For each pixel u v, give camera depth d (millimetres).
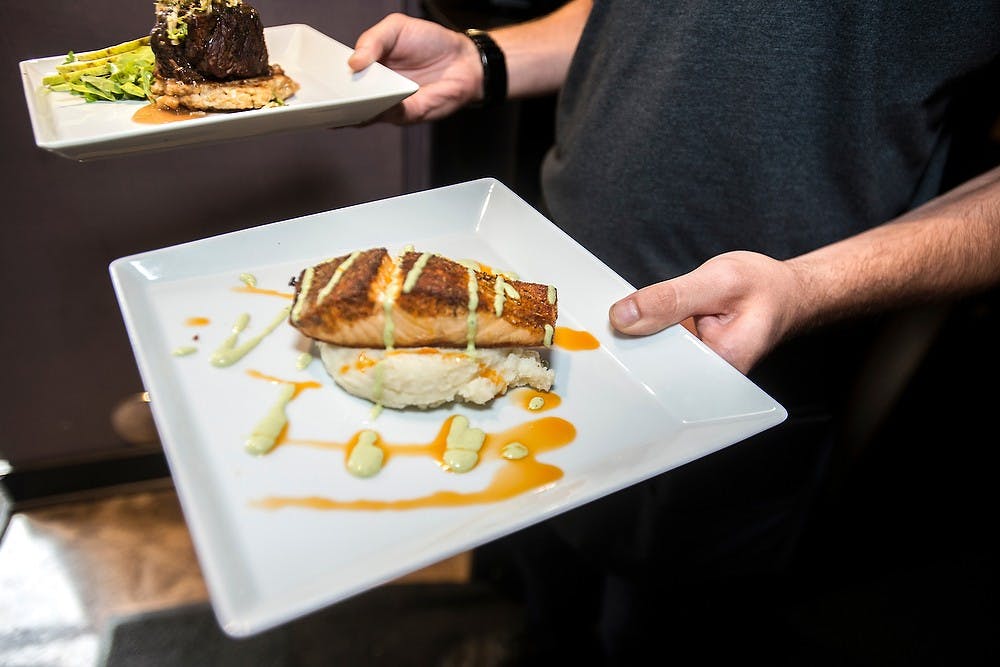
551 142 835
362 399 402
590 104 582
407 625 609
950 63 461
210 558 293
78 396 813
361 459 365
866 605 709
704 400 402
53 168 676
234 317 439
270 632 586
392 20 595
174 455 335
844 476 767
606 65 569
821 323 462
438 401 399
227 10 538
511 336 406
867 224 525
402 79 535
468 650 599
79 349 784
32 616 579
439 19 738
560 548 688
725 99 500
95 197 708
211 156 732
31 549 644
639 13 537
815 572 732
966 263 481
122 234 740
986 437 859
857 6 451
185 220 761
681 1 510
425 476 365
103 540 655
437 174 861
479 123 831
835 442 707
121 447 794
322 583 294
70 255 730
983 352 844
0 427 794
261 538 324
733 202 528
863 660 666
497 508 339
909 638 687
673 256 564
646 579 657
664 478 568
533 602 638
